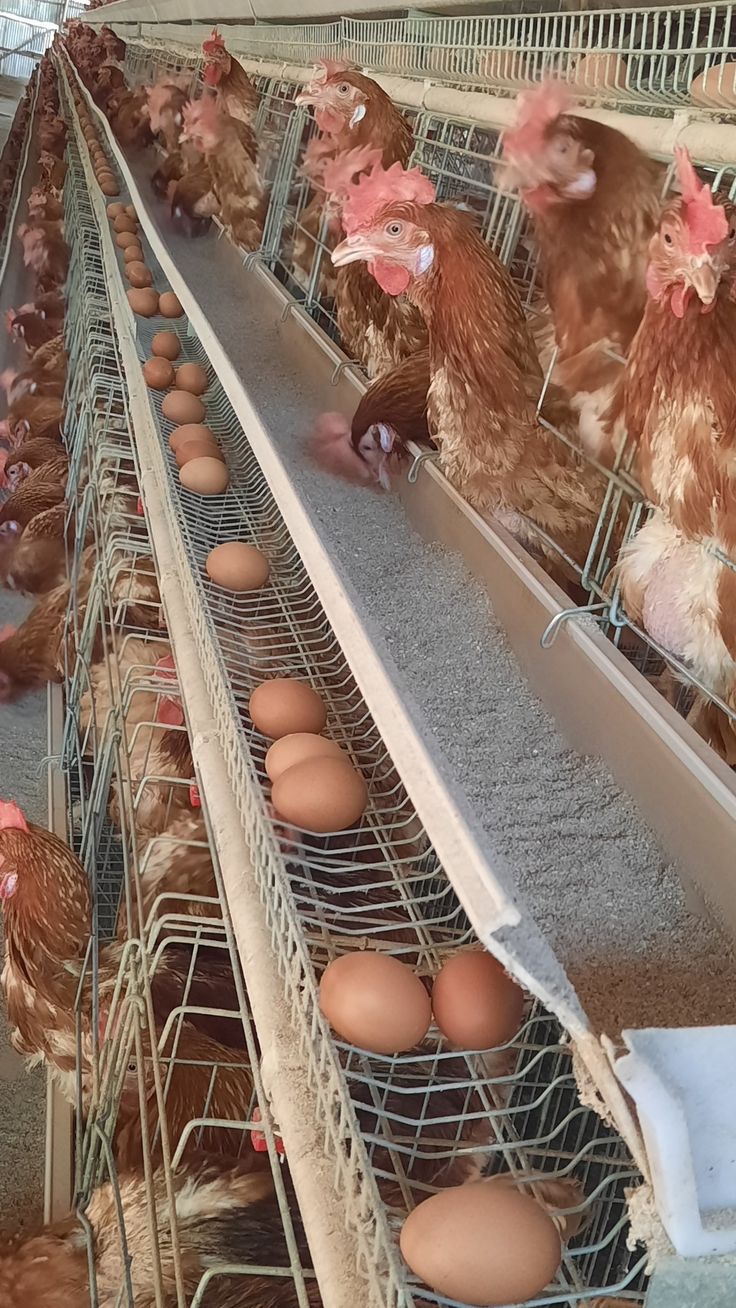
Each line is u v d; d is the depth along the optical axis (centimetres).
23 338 503
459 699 101
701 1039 51
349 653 98
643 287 103
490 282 118
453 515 130
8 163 779
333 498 143
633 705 90
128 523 243
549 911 77
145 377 259
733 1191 52
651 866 82
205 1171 130
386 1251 66
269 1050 84
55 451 396
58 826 243
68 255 530
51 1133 179
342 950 103
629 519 110
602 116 118
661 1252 49
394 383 145
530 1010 100
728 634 91
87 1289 126
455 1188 73
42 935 167
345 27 295
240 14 472
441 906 115
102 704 229
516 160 106
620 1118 51
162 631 229
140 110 505
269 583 176
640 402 95
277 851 100
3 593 346
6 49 1686
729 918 75
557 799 88
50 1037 170
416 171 124
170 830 178
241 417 162
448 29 205
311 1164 75
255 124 278
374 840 123
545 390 118
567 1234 83
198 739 125
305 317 202
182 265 267
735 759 96
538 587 107
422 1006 86
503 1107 94
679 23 134
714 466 86
